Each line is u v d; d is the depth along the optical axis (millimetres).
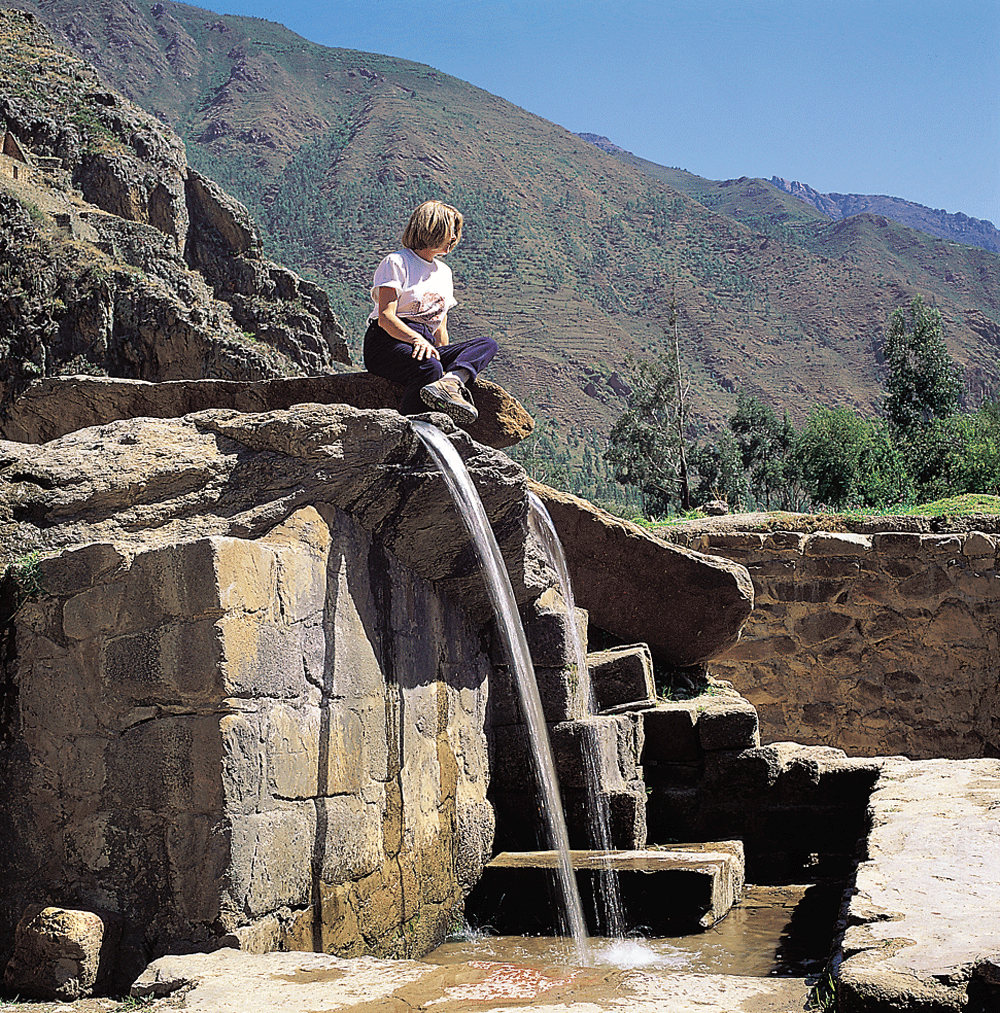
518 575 5770
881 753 10391
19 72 81812
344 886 4207
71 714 3873
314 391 6000
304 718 4051
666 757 6863
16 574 3988
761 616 10633
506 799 6121
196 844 3586
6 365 60344
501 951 4895
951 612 10328
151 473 4309
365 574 4676
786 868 6617
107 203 79125
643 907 5242
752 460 101875
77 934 3533
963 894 3391
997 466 25469
